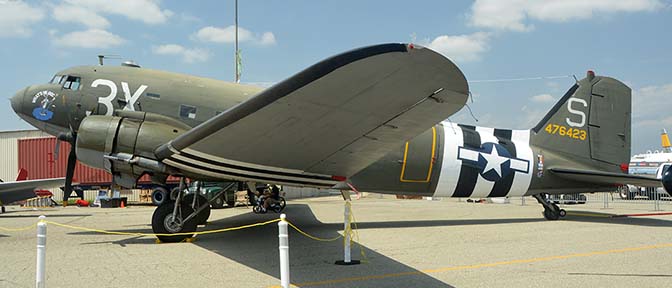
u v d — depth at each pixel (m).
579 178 11.71
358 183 10.09
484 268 6.01
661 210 16.09
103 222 12.04
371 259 6.59
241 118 5.29
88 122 7.88
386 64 4.33
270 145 6.19
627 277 5.51
